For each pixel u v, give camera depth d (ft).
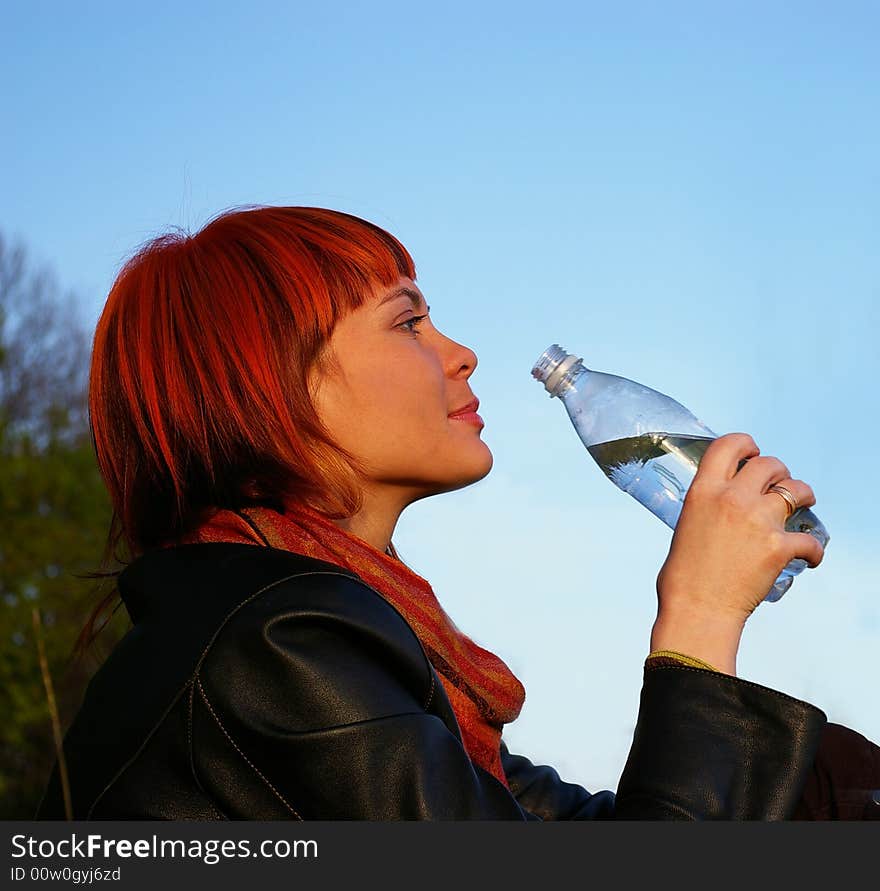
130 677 4.30
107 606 5.60
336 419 5.11
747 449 4.91
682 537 4.75
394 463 5.16
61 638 42.39
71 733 4.43
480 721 5.06
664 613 4.62
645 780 4.16
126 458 5.23
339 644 4.12
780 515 4.74
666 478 6.32
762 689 4.27
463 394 5.44
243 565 4.39
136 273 5.36
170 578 4.53
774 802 4.11
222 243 5.27
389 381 5.12
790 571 5.42
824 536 5.39
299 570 4.30
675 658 4.44
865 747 4.63
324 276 5.14
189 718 4.08
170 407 5.04
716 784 4.12
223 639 4.13
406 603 5.01
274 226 5.28
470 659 5.27
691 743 4.20
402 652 4.20
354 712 3.96
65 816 4.28
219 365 5.01
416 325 5.47
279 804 3.99
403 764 3.89
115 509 5.30
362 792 3.86
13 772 42.57
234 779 4.03
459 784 3.94
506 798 4.12
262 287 5.10
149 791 4.10
